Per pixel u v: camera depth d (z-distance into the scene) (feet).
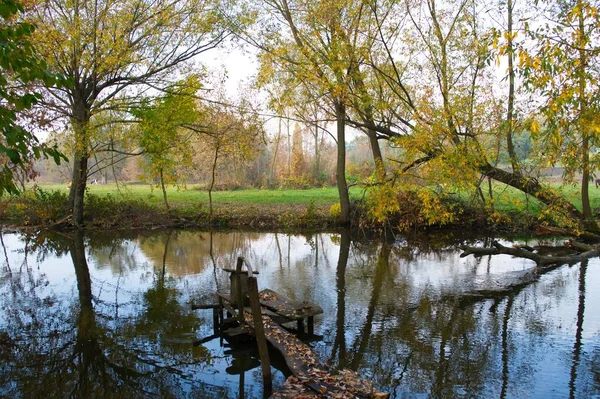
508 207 83.41
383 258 60.29
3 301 41.88
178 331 34.04
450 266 54.85
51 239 75.61
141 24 78.59
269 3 75.36
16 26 16.62
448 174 56.24
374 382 25.55
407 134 61.46
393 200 64.28
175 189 150.20
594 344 30.53
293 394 22.17
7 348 31.01
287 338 29.55
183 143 83.82
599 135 32.22
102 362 28.89
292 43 69.72
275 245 71.26
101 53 73.56
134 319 36.76
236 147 88.63
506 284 45.88
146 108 78.07
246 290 32.17
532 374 26.30
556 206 59.16
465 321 35.22
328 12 62.90
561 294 42.04
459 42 63.52
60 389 25.45
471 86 59.98
